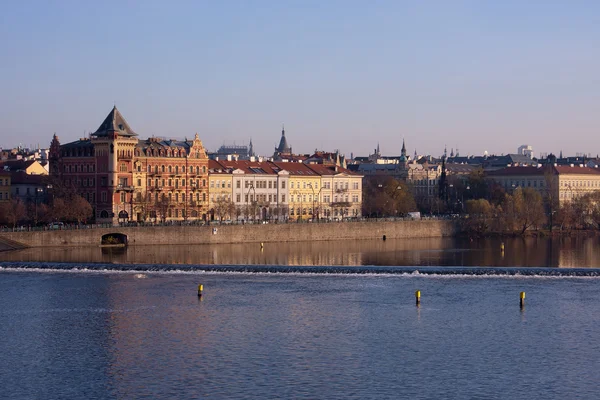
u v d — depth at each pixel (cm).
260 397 12750
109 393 12988
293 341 15800
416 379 13600
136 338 16050
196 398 12744
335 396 12800
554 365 14375
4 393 13025
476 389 13150
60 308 18638
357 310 18325
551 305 18862
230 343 15662
